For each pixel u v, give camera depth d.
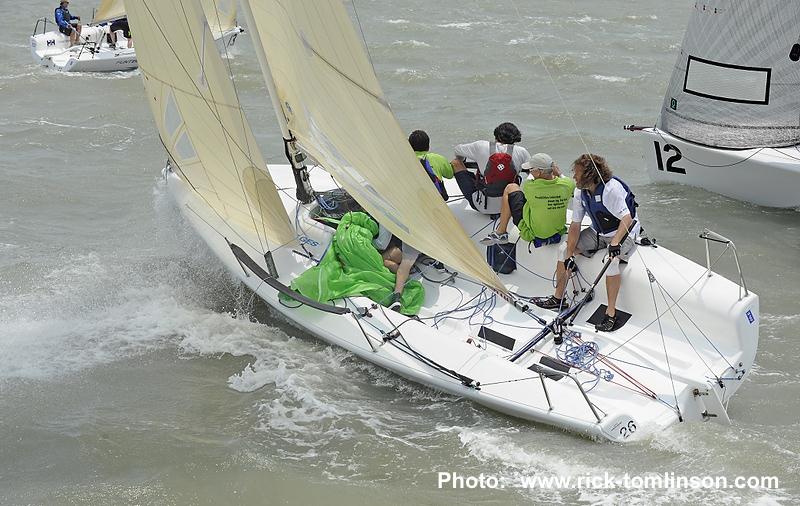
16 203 20.23
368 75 11.57
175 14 13.33
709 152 19.78
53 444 11.65
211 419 12.03
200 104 13.86
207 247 15.57
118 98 29.23
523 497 10.18
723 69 19.42
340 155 12.66
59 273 16.42
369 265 13.38
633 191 20.45
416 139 13.91
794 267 16.64
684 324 12.13
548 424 11.16
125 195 20.86
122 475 11.05
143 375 13.13
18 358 13.61
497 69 31.33
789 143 19.62
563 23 38.31
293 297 13.10
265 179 13.81
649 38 35.81
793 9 18.62
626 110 26.81
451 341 12.25
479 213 14.47
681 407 11.21
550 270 13.55
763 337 14.05
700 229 18.27
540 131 24.72
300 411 12.03
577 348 12.27
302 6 11.83
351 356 13.04
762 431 11.35
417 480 10.62
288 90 13.17
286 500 10.48
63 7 33.84
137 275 16.05
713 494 9.92
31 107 28.22
